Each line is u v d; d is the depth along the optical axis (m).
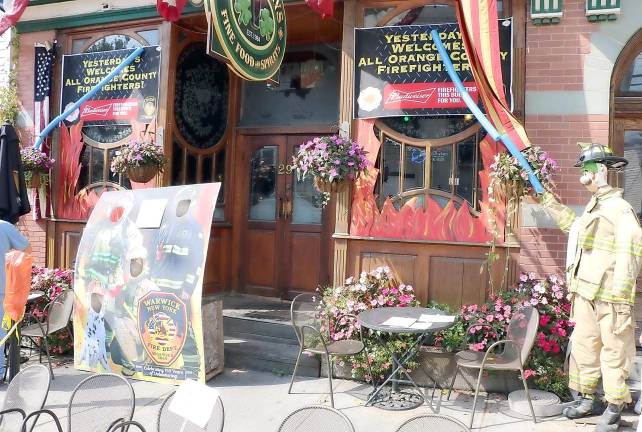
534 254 4.86
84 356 5.05
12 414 2.77
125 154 5.69
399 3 5.38
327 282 6.46
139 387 4.64
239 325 5.62
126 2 6.23
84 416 2.70
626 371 3.75
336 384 4.78
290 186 6.73
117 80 6.33
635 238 3.71
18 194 5.50
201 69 6.54
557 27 4.93
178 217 4.84
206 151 6.61
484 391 4.57
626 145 4.97
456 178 5.15
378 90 5.32
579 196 4.84
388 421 3.97
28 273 3.90
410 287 5.00
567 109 4.89
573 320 4.12
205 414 2.21
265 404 4.31
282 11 5.33
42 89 6.72
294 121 6.77
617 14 4.78
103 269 5.03
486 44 4.55
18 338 4.65
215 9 4.21
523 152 4.49
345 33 5.46
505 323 4.50
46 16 6.70
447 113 5.11
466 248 5.06
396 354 4.66
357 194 5.35
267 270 6.79
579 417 4.02
